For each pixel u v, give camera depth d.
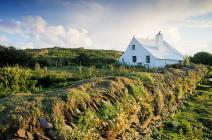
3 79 17.41
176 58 52.72
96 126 12.23
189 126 18.39
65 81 21.53
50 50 73.00
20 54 35.94
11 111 10.53
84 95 13.28
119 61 53.84
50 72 25.72
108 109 13.41
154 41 56.09
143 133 15.78
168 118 19.89
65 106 11.95
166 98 20.67
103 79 16.59
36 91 17.22
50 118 10.91
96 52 74.50
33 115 10.62
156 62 49.22
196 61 50.97
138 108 16.08
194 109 23.20
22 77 19.14
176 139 16.56
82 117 11.91
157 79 21.44
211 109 23.41
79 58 48.94
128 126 14.53
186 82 27.16
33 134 10.07
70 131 10.97
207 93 28.55
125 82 16.91
